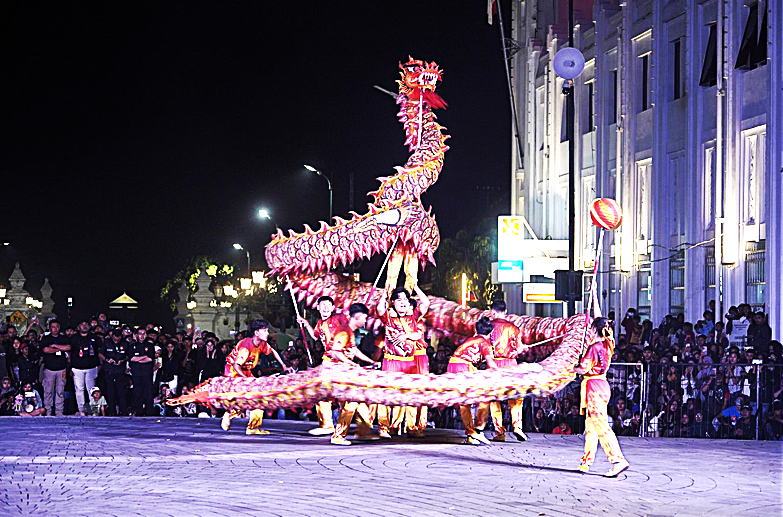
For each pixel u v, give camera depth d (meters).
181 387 23.81
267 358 25.77
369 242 16.89
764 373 19.31
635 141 33.47
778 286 25.38
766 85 26.11
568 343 15.55
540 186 41.97
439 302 17.94
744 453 15.44
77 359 23.31
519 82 44.78
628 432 19.80
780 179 25.47
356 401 15.02
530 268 37.38
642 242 32.91
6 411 23.03
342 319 15.59
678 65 31.36
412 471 13.10
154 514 9.93
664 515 10.34
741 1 27.33
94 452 14.77
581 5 41.56
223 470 13.05
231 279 86.62
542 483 12.27
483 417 16.30
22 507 10.26
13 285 82.56
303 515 9.95
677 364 19.73
